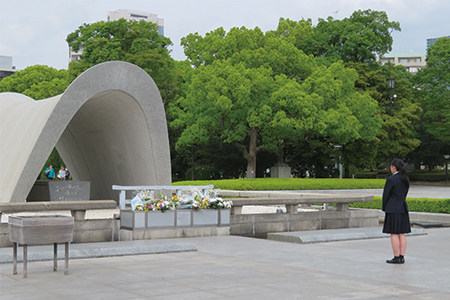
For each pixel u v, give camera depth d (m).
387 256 9.53
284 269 8.11
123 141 18.30
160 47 43.84
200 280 7.18
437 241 11.96
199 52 40.53
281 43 39.00
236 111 37.25
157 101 16.81
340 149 48.22
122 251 9.46
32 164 14.88
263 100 36.97
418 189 42.19
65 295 6.22
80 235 10.94
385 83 49.66
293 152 49.81
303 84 37.56
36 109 17.09
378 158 53.56
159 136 17.02
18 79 51.72
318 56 49.03
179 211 11.96
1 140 17.14
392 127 46.69
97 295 6.23
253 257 9.31
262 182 34.75
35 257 8.72
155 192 17.16
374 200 20.03
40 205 10.58
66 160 23.72
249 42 38.75
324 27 50.53
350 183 38.09
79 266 8.28
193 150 48.66
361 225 14.88
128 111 17.12
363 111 40.97
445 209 18.02
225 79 36.62
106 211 17.05
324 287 6.76
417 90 55.53
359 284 6.97
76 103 15.37
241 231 13.04
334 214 14.41
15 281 7.06
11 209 10.36
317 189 36.56
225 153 47.59
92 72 15.57
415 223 16.25
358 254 9.75
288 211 14.00
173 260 8.94
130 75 16.23
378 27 51.09
